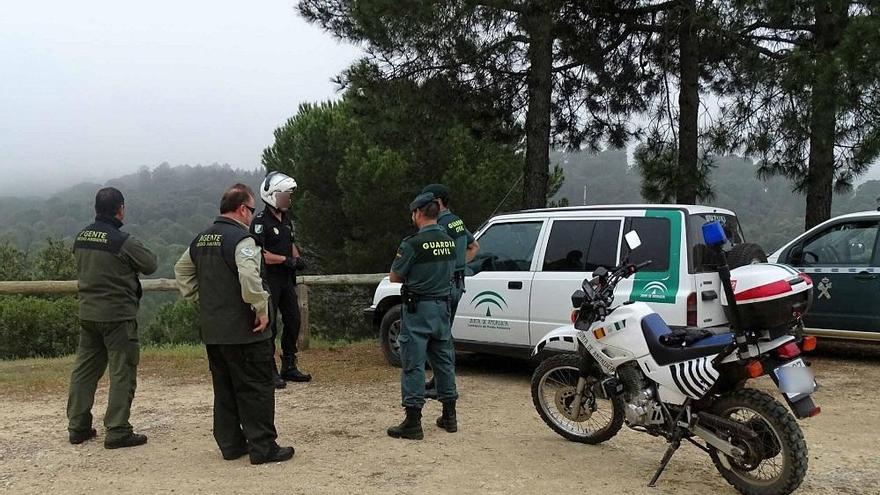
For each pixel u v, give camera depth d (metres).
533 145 11.08
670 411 4.40
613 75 12.40
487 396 6.65
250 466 4.64
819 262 8.49
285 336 7.23
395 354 8.02
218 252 4.57
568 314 6.64
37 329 14.67
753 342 4.02
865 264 8.08
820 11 9.84
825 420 5.80
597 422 5.34
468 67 10.59
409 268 5.17
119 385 5.03
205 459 4.80
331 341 10.59
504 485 4.31
